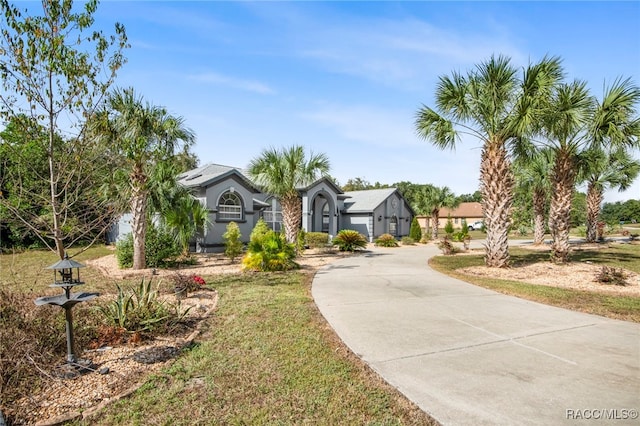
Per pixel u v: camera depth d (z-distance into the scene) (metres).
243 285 9.42
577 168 15.66
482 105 11.98
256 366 4.34
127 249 12.61
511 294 8.72
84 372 4.11
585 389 3.82
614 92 11.50
